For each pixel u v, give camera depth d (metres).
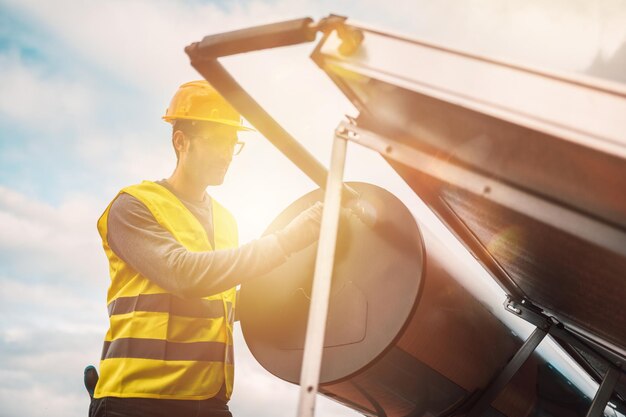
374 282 1.33
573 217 0.74
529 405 1.61
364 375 1.32
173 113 1.71
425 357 1.31
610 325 1.28
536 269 1.16
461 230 1.22
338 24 0.75
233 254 1.34
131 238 1.51
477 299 1.46
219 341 1.56
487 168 0.79
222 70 0.87
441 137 0.80
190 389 1.48
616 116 0.56
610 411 2.24
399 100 0.78
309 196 1.54
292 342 1.47
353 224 1.41
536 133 0.65
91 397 1.64
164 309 1.49
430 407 1.40
